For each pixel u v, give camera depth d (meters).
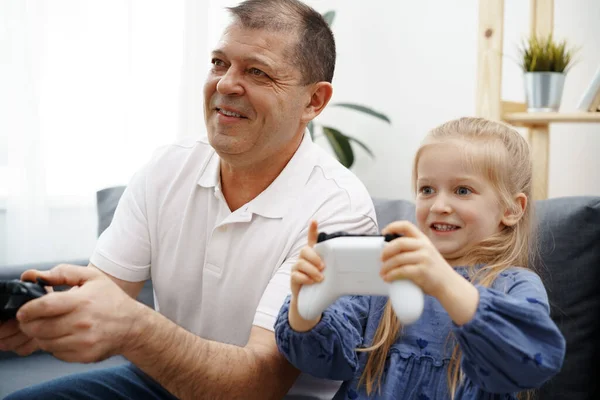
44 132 1.96
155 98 2.15
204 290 1.10
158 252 1.16
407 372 0.92
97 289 0.77
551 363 0.75
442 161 0.95
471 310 0.74
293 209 1.09
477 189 0.94
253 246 1.08
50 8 1.96
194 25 2.18
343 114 2.55
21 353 0.82
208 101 1.09
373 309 1.03
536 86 1.62
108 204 1.66
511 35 2.04
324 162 1.18
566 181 1.93
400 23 2.38
